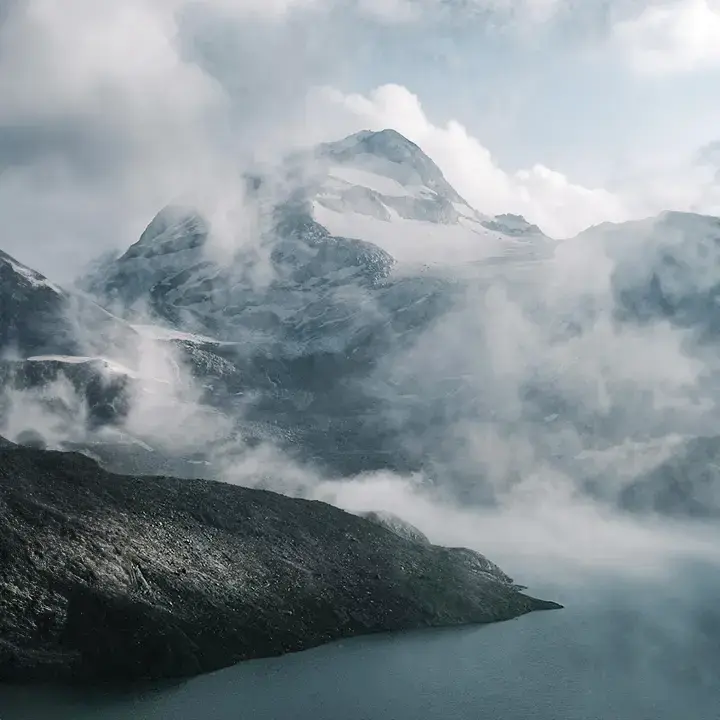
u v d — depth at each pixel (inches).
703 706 5221.5
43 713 4749.0
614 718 5034.5
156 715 4805.6
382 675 5536.4
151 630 5329.7
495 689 5403.5
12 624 5118.1
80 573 5428.2
